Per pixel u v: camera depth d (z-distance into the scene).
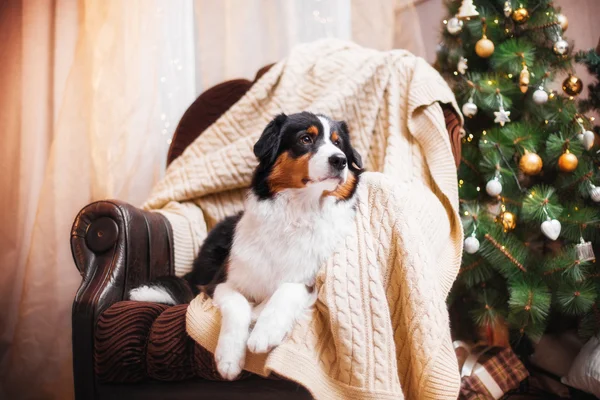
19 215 3.20
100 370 1.91
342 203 1.93
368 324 1.72
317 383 1.68
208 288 2.00
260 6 3.35
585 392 2.73
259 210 1.92
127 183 3.14
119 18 3.10
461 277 2.78
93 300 1.96
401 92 2.70
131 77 3.12
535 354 3.01
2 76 3.27
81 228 2.12
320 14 3.28
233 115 2.84
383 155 2.63
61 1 3.19
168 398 1.88
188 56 3.28
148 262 2.27
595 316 2.68
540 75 2.71
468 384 2.53
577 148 2.62
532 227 2.76
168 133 3.26
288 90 2.80
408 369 1.82
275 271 1.89
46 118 3.24
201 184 2.66
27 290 3.02
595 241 2.73
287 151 1.90
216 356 1.68
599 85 2.87
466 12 2.69
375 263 1.81
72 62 3.20
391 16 3.36
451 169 2.47
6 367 3.14
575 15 3.46
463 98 2.86
